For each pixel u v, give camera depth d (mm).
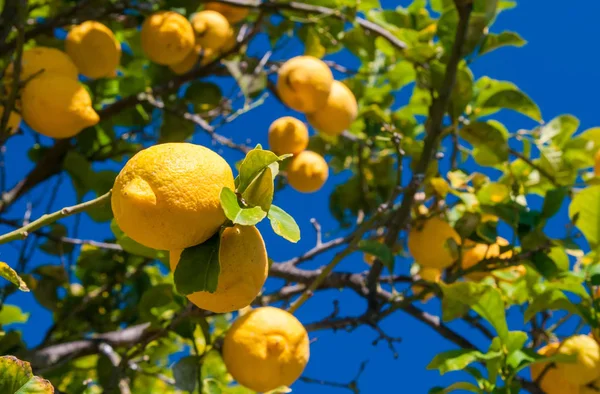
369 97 1767
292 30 1724
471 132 1437
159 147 940
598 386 1244
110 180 1349
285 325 1171
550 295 1295
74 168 1421
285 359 1160
